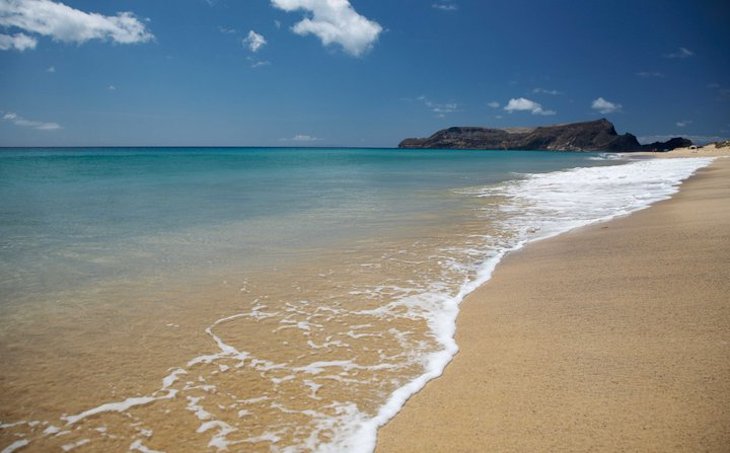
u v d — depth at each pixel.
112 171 33.72
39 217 12.91
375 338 5.18
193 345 5.04
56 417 3.76
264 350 4.91
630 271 6.94
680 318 5.03
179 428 3.60
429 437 3.42
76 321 5.69
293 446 3.36
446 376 4.31
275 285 7.07
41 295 6.61
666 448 3.07
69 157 60.44
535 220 12.54
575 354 4.50
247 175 31.83
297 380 4.29
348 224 12.19
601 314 5.40
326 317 5.80
